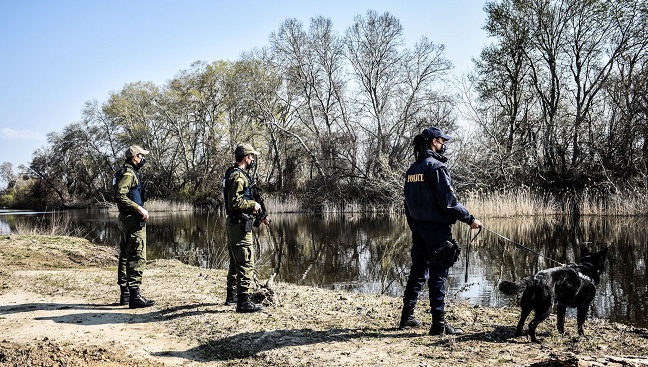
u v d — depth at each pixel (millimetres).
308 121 39125
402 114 34094
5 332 5664
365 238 19234
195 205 44656
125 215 6746
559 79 31047
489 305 7730
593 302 7793
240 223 6227
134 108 52125
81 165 56719
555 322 5879
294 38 36688
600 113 29125
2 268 10312
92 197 56156
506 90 32281
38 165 57625
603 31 28828
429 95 33750
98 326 5902
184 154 50906
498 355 4449
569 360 3789
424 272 5461
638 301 7801
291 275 12086
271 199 36312
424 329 5438
